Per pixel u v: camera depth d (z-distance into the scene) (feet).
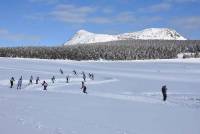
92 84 185.68
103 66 399.65
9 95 111.86
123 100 104.47
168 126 57.82
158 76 276.21
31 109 71.46
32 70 302.25
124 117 66.54
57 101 94.07
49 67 355.77
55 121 57.52
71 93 130.72
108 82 201.26
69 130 50.01
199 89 162.61
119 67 388.57
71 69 335.26
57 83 194.39
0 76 235.40
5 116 60.08
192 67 385.70
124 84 185.98
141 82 202.59
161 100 109.81
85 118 63.00
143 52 651.25
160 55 650.02
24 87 170.60
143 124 59.11
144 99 111.96
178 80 236.22
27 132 47.42
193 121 63.52
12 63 403.75
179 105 93.81
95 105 86.99
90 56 625.00
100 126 55.06
